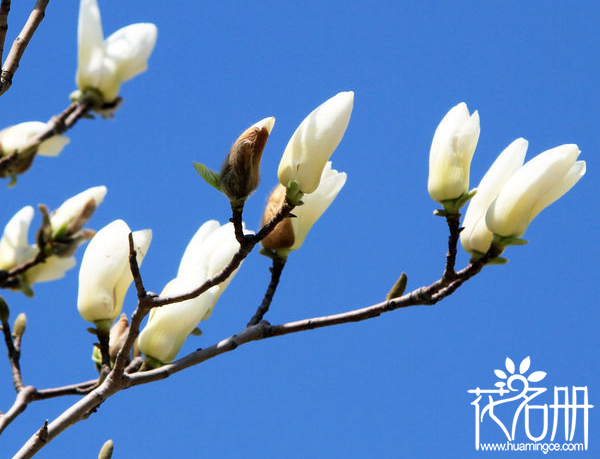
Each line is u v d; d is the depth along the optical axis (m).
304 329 2.49
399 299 2.47
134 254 2.39
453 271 2.45
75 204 2.37
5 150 2.30
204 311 2.49
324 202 2.54
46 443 2.41
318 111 2.42
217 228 2.53
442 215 2.43
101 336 2.46
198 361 2.47
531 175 2.43
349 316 2.48
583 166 2.45
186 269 2.50
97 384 2.47
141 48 2.30
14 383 2.46
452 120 2.44
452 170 2.43
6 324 2.47
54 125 2.29
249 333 2.49
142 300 2.40
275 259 2.54
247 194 2.40
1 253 2.36
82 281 2.46
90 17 2.29
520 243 2.44
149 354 2.48
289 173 2.41
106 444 2.47
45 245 2.35
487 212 2.45
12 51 2.56
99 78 2.29
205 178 2.40
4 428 2.44
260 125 2.40
